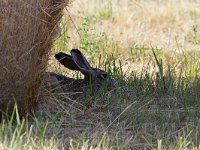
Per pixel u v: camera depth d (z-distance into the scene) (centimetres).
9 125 1424
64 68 2056
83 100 1761
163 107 1762
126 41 2523
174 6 3198
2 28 1464
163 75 2061
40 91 1595
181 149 1379
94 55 2230
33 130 1473
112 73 1945
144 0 3288
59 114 1630
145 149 1389
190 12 3072
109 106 1717
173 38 2644
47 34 1533
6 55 1479
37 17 1491
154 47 2486
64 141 1426
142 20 2902
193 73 2078
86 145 1366
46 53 1555
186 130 1551
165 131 1546
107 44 2411
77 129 1528
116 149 1399
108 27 2733
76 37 2439
